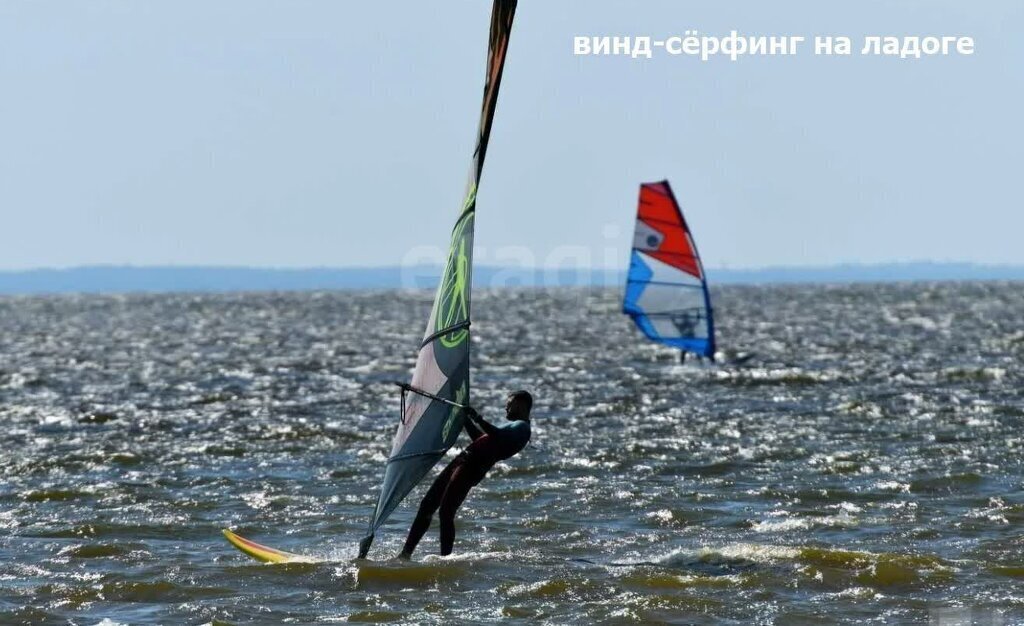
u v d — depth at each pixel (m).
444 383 48.66
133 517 59.31
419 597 44.19
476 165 48.78
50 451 80.94
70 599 44.25
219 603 43.44
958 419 91.31
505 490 65.19
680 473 70.25
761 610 41.97
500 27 47.84
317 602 43.53
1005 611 41.66
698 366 148.00
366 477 70.50
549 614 41.81
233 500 63.59
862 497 62.34
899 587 44.78
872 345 186.62
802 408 100.88
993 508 58.91
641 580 45.72
